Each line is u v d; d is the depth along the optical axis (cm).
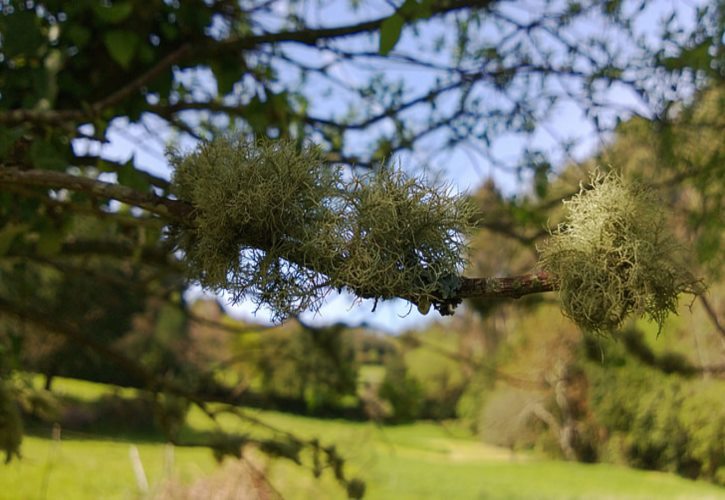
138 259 368
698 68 365
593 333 117
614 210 115
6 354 307
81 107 329
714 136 389
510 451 1417
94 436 330
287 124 363
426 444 1473
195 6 343
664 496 1009
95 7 293
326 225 113
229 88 356
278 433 323
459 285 114
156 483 629
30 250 345
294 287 116
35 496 614
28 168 250
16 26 278
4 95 285
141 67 334
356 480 308
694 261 399
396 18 244
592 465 1255
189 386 401
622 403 992
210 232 122
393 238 112
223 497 543
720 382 779
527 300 467
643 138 404
